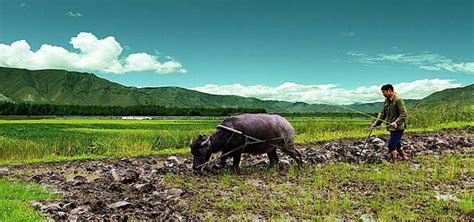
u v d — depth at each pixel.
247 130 16.44
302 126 29.88
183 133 29.22
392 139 16.66
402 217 10.34
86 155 23.53
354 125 30.62
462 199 11.65
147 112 166.25
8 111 150.12
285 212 11.19
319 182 13.83
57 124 71.50
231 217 10.88
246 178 15.28
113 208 11.54
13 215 9.99
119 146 25.00
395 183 13.82
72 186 14.88
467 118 31.16
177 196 13.08
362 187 13.48
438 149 20.23
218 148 16.62
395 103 16.48
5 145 23.47
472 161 16.94
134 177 15.23
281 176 15.47
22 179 16.66
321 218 10.51
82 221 10.23
